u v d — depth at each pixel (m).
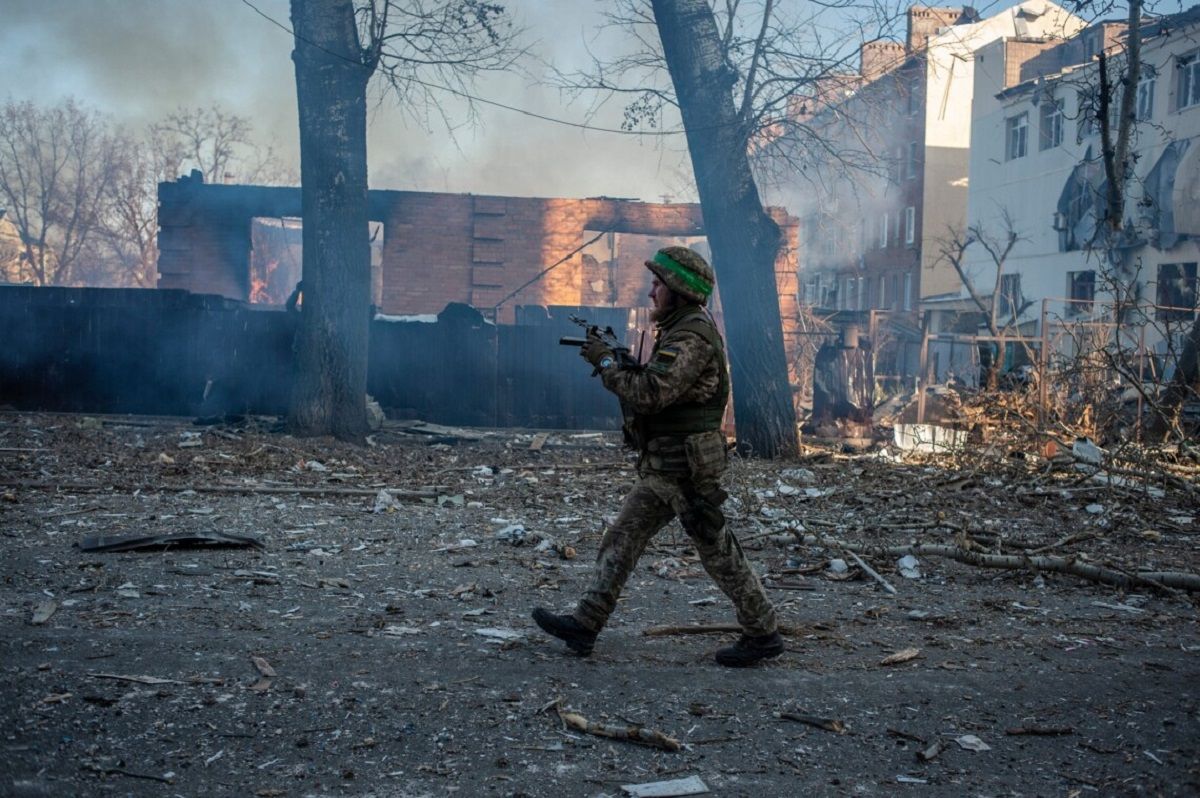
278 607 5.62
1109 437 14.73
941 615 5.90
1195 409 15.78
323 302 14.87
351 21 14.84
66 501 9.01
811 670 4.67
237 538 7.27
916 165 45.72
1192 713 4.20
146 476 10.81
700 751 3.71
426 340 19.25
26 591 5.75
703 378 4.39
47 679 4.13
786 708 4.15
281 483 10.78
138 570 6.41
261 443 13.59
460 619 5.48
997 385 16.55
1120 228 20.42
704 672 4.58
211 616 5.34
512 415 19.31
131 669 4.33
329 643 4.87
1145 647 5.28
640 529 4.62
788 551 7.77
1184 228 25.91
